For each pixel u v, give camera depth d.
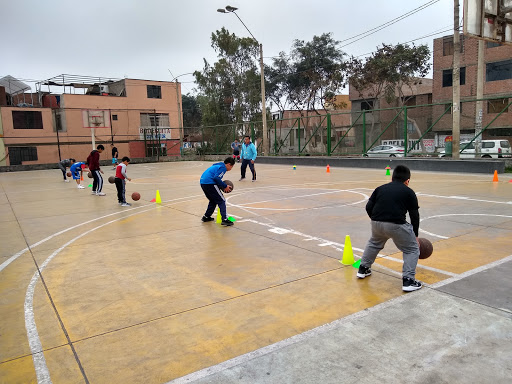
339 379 2.79
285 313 3.87
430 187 12.23
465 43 30.70
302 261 5.46
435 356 3.03
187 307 4.10
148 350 3.28
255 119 42.78
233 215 8.81
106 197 12.66
